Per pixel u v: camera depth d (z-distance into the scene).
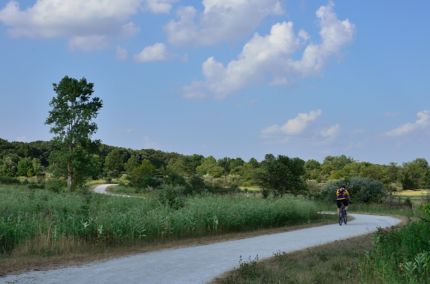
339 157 134.38
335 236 21.19
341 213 28.33
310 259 13.42
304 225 27.39
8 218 16.33
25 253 14.42
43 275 11.25
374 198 50.44
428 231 10.97
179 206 22.44
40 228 15.80
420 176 103.12
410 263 8.88
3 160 117.38
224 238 19.97
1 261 13.11
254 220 24.45
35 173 113.38
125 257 14.40
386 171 103.62
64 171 57.25
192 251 15.95
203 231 21.08
